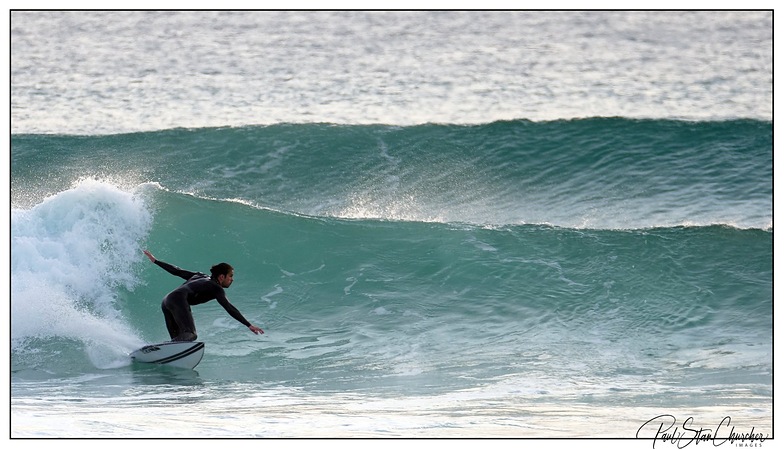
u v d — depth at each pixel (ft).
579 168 231.30
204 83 295.07
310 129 243.81
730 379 114.93
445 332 136.26
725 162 232.12
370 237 163.02
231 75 303.48
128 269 146.61
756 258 159.33
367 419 94.27
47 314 128.77
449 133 244.22
